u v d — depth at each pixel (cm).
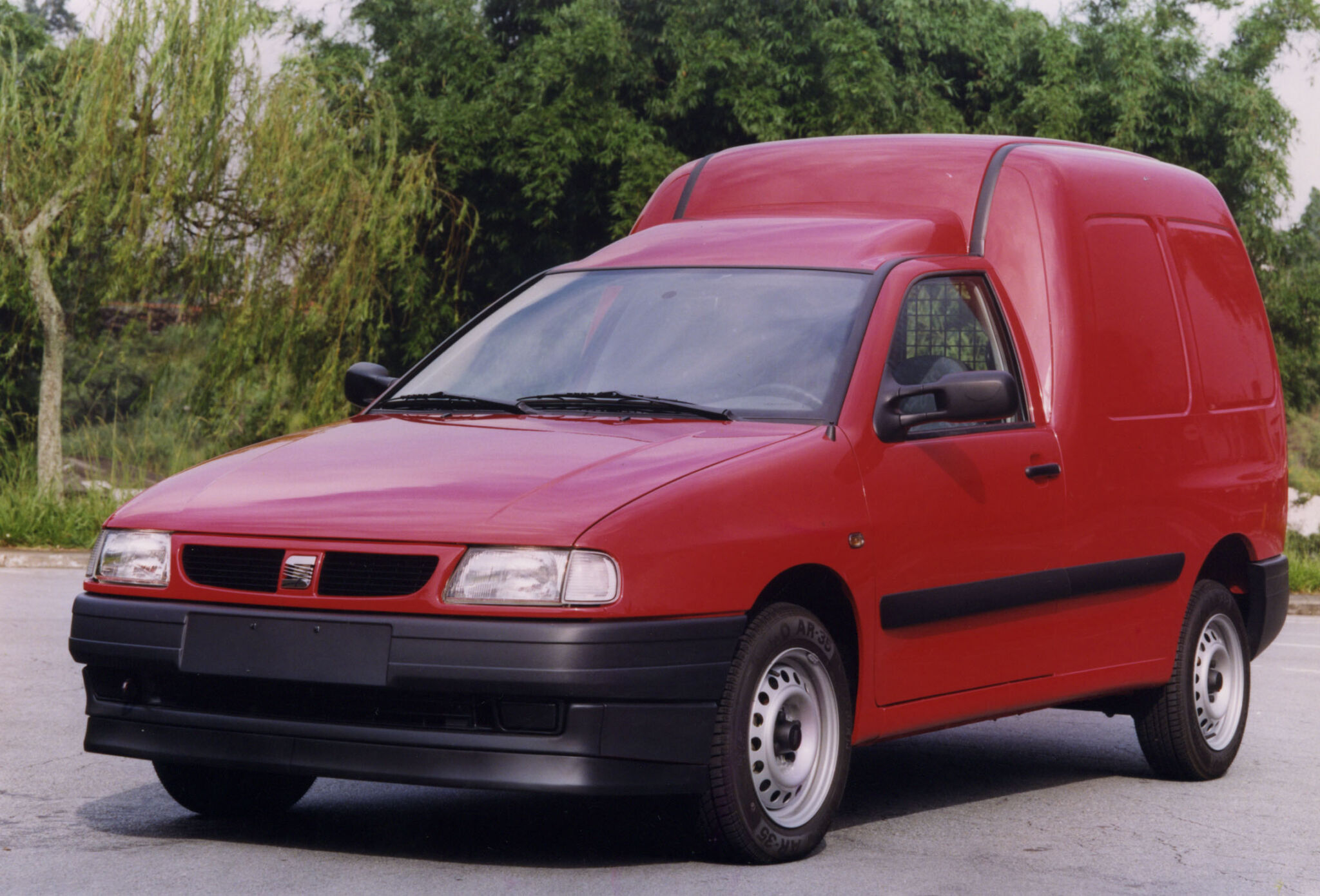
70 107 2303
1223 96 2895
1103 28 2947
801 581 493
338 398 2494
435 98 2852
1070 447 595
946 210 620
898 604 509
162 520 470
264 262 2397
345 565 439
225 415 2444
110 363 2580
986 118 3009
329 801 560
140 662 455
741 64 2728
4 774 594
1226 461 697
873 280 548
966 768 682
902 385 533
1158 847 521
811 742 482
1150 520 636
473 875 444
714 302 556
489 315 602
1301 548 3166
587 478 454
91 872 441
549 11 2942
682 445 480
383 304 2627
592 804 558
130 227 2253
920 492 521
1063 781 657
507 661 419
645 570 432
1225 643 691
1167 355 667
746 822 455
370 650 428
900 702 519
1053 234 616
